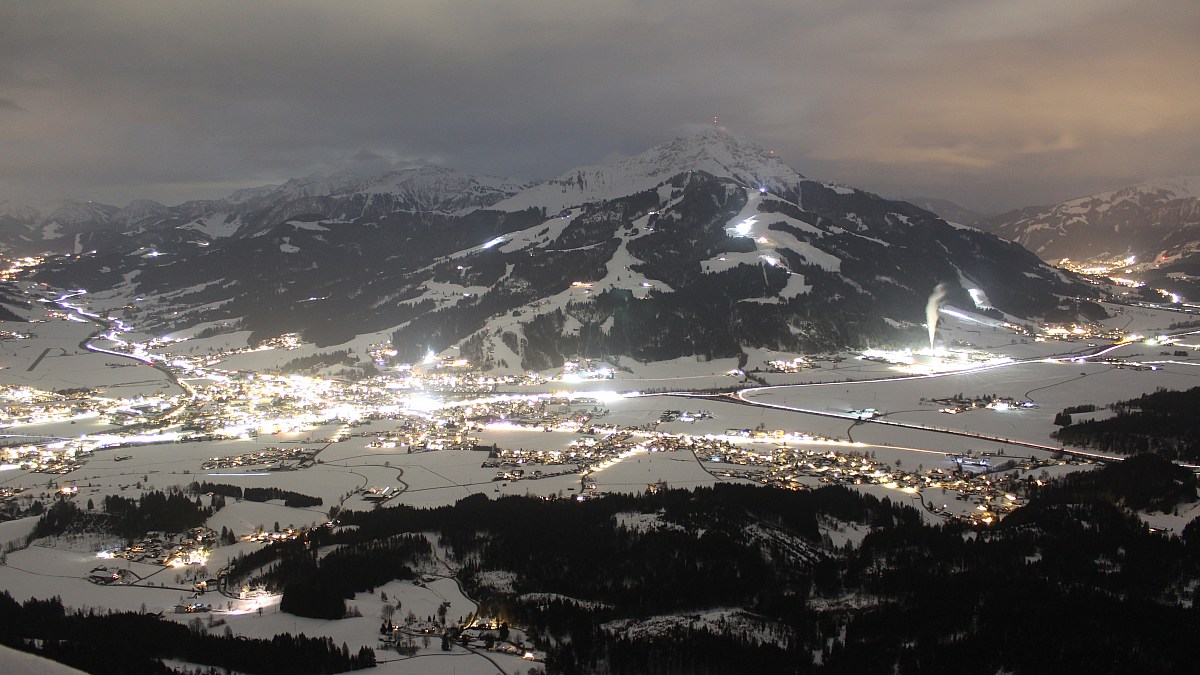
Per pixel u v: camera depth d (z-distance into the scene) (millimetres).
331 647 166375
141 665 158250
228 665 162125
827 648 176000
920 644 171625
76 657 159500
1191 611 179250
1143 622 173125
